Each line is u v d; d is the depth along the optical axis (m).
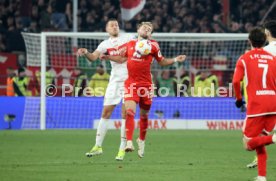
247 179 22.95
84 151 32.50
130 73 27.39
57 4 62.44
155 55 27.42
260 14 64.19
